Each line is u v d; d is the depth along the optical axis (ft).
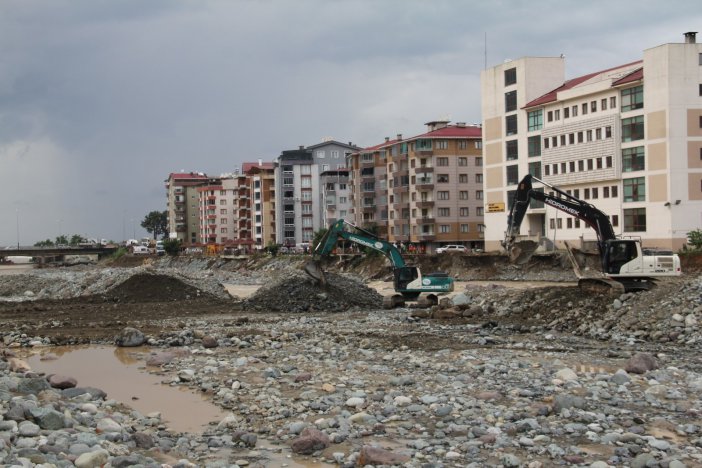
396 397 65.21
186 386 78.79
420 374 79.36
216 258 502.38
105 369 93.40
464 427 55.01
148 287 209.05
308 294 179.73
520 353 95.61
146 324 148.15
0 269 563.07
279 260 423.64
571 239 288.51
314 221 558.97
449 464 46.73
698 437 52.21
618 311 117.80
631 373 77.97
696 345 99.25
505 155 328.49
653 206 255.50
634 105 262.06
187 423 61.72
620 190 268.41
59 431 48.78
